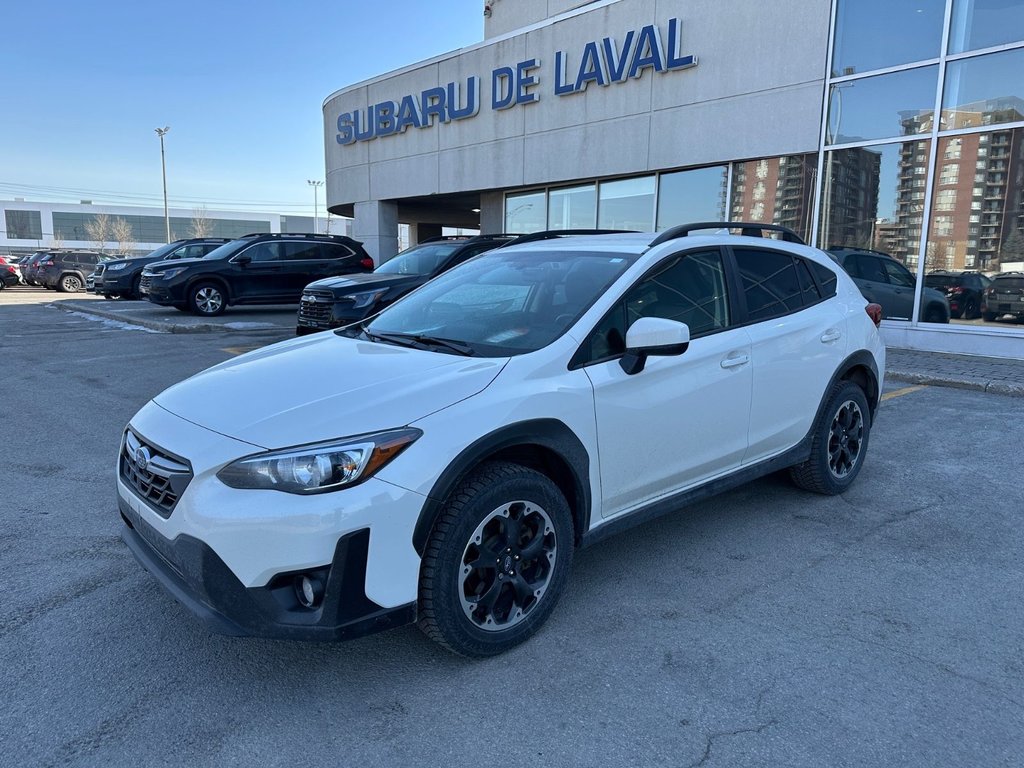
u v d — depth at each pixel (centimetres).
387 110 1845
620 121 1358
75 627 321
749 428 406
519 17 1878
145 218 10562
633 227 1410
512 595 306
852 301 495
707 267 400
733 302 405
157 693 276
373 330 400
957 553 402
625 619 331
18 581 363
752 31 1165
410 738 252
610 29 1346
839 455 488
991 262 1002
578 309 343
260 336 1262
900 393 813
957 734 253
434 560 274
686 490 383
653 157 1316
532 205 1623
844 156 1107
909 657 301
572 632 320
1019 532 430
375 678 287
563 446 309
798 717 262
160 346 1131
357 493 255
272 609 254
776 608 341
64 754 242
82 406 734
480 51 1596
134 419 321
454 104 1664
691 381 365
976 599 350
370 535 257
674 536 426
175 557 268
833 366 461
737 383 391
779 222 1188
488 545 291
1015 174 970
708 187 1276
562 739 252
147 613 333
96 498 478
